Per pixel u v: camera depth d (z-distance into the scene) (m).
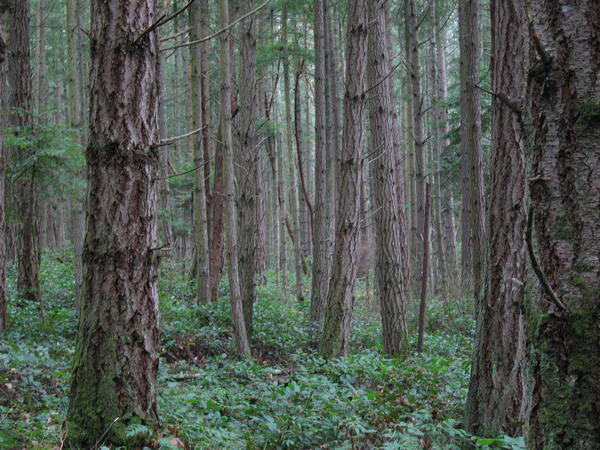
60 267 17.78
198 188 12.12
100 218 3.97
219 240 14.03
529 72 2.05
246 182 10.56
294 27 17.39
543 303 1.94
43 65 20.95
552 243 1.93
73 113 10.84
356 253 8.57
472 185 9.48
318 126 12.83
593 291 1.82
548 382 1.90
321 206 12.75
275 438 4.75
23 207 10.05
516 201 4.44
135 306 3.99
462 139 12.57
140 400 3.99
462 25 11.33
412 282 14.98
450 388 6.46
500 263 4.51
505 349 4.45
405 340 9.21
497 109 4.55
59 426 4.21
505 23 4.44
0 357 5.84
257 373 7.27
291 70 20.11
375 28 9.69
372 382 6.87
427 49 25.34
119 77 4.00
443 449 4.13
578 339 1.83
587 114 1.87
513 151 4.45
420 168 11.88
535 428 1.95
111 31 4.00
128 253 3.98
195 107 11.98
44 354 6.59
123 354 3.93
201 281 12.11
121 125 3.99
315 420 5.04
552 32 1.96
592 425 1.78
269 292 16.50
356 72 8.31
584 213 1.87
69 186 9.59
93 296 3.97
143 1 4.09
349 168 8.45
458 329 12.23
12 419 4.50
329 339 8.46
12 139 8.91
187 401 5.25
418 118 11.69
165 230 16.47
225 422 5.07
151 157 4.14
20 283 11.41
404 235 11.42
